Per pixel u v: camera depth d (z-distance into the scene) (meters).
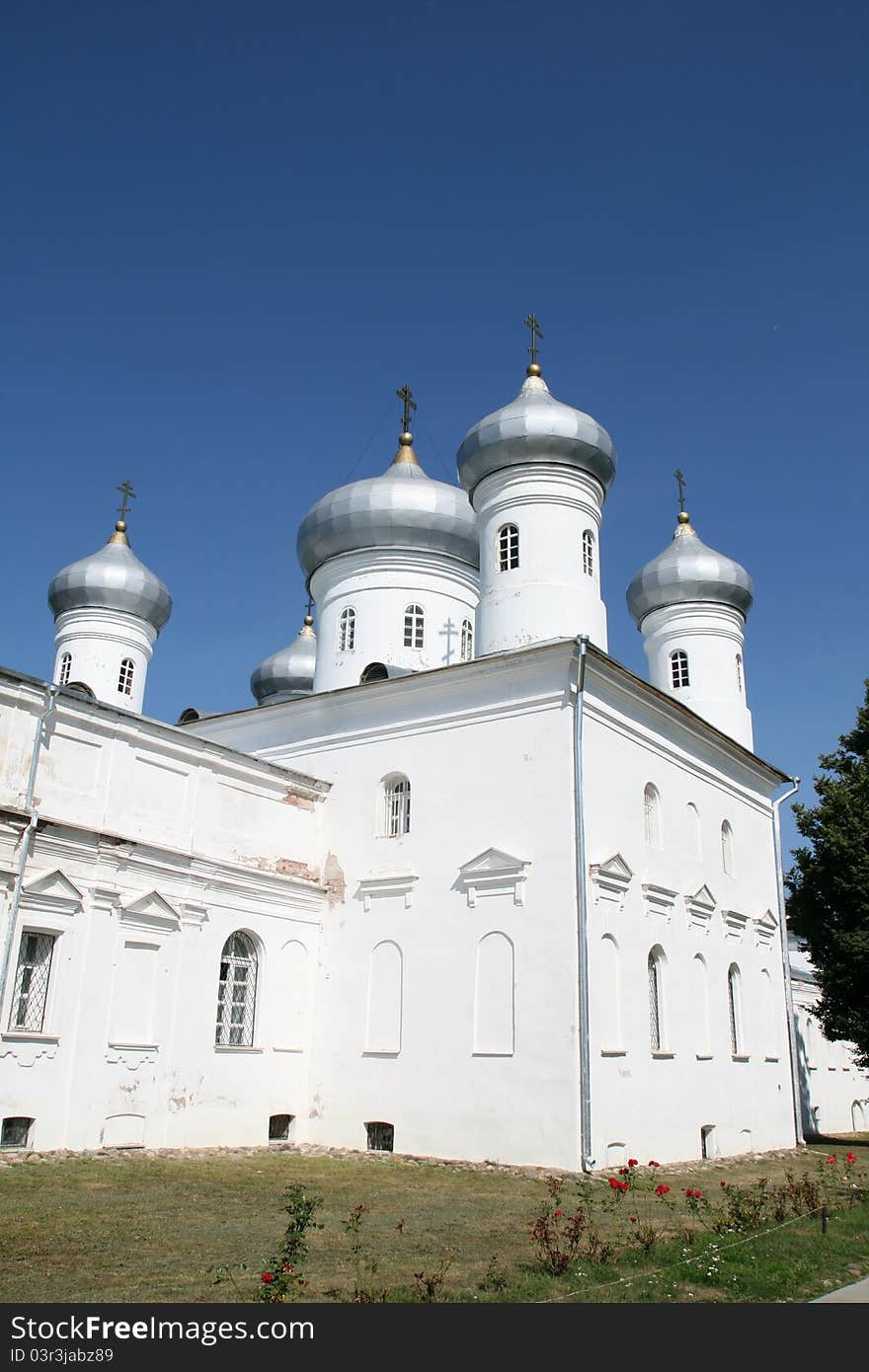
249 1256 11.67
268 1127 23.94
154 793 22.72
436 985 23.50
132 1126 20.84
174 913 22.45
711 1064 26.38
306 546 33.91
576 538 27.52
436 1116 22.58
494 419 28.22
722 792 30.34
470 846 23.92
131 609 39.06
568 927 21.75
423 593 32.53
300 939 25.64
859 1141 36.25
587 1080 20.70
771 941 31.73
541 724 23.56
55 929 20.08
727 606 36.50
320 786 27.02
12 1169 17.53
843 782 32.53
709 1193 18.83
